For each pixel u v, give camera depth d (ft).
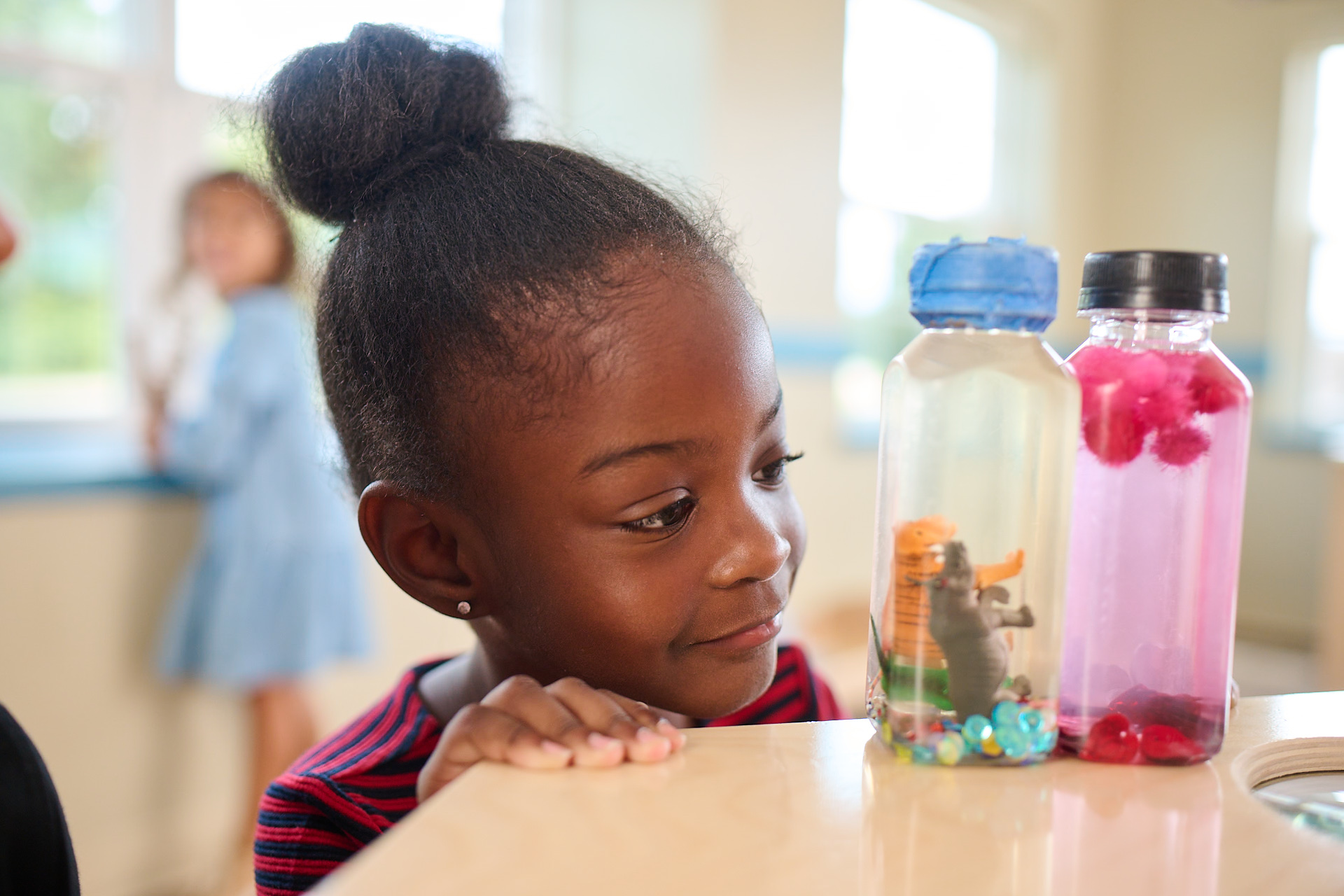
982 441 1.62
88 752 7.34
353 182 2.62
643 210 2.27
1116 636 1.69
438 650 9.36
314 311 2.81
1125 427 1.67
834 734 1.85
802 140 11.14
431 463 2.28
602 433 2.06
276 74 2.74
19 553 6.98
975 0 13.89
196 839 7.88
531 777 1.65
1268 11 14.57
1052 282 1.61
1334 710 2.03
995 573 1.63
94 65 8.04
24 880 1.91
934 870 1.32
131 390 8.55
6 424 7.94
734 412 2.10
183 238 7.59
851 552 12.43
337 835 2.44
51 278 8.12
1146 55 15.72
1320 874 1.33
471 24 9.82
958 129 14.25
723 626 2.15
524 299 2.13
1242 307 14.82
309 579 7.51
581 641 2.19
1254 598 14.48
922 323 1.68
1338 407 14.35
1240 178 14.89
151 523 7.60
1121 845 1.40
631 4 10.37
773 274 10.97
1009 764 1.67
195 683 7.86
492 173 2.38
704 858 1.35
